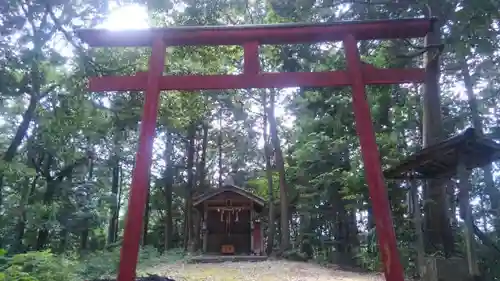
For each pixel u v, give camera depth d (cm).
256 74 587
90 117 1388
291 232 2695
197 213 2473
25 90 1093
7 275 720
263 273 1324
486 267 887
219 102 2392
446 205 973
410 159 773
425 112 1064
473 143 645
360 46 1313
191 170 2573
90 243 2419
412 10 1095
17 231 1628
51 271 864
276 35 605
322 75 585
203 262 1738
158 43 608
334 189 1850
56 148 1650
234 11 1404
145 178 546
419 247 877
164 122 1625
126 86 593
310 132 1962
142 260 1644
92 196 1873
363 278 1267
